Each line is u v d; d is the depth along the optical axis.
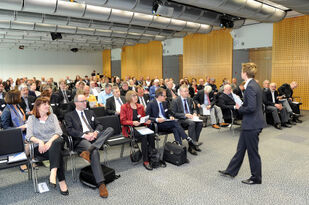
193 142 4.60
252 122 3.16
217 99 6.89
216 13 8.77
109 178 3.43
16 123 3.96
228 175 3.60
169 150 4.17
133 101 4.30
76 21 8.95
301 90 10.02
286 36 10.24
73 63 22.91
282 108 6.90
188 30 10.30
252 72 3.15
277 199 2.96
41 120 3.47
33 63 20.91
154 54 17.09
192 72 14.25
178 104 4.97
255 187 3.28
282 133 6.17
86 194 3.15
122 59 20.52
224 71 12.66
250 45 11.56
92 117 3.97
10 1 5.89
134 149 4.25
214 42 12.95
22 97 5.14
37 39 13.97
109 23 9.80
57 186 3.39
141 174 3.75
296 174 3.70
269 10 8.05
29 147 3.16
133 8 6.62
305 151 4.77
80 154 3.29
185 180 3.52
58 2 6.66
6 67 19.81
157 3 6.84
